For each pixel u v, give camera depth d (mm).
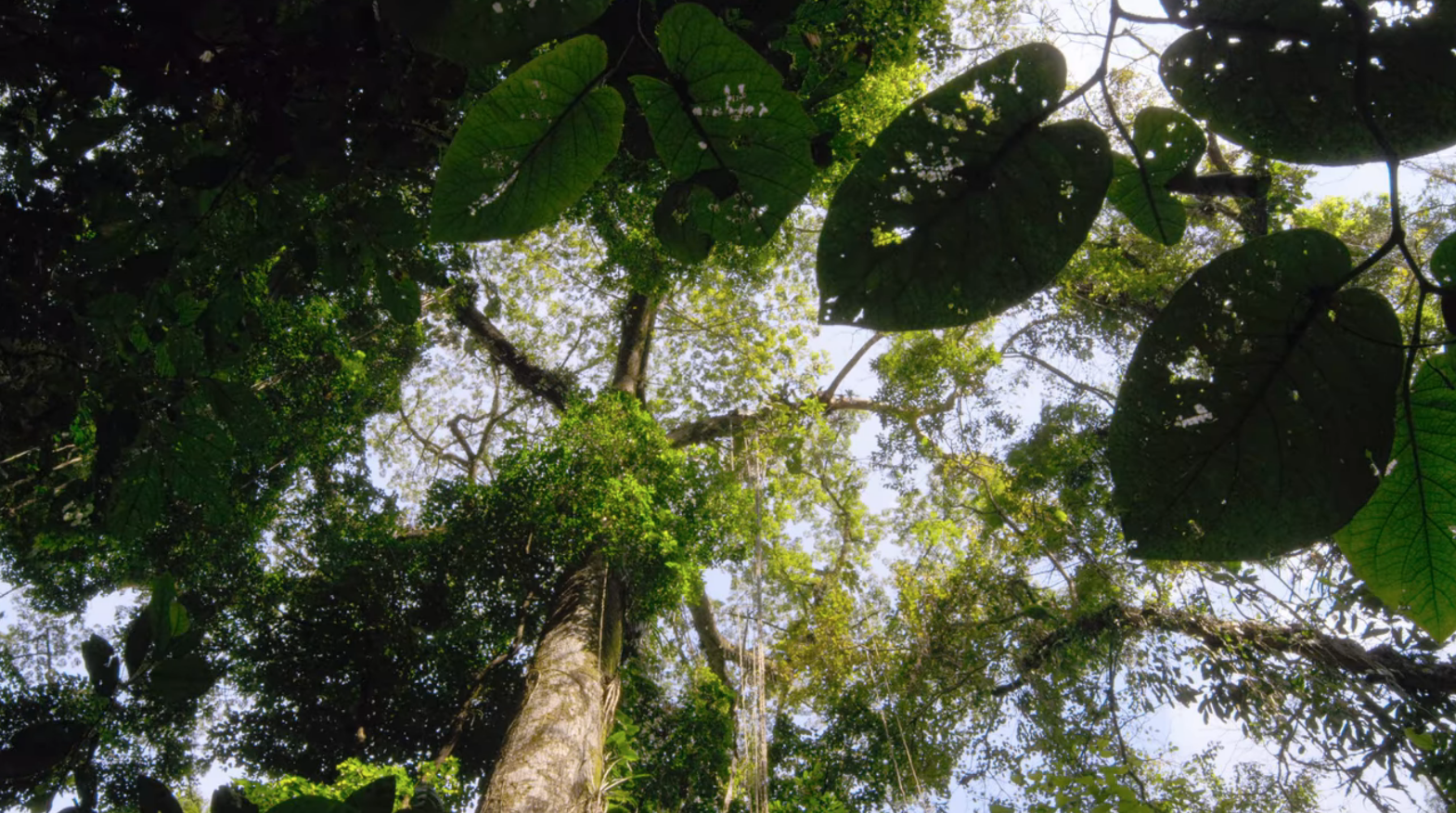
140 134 1512
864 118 4898
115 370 1988
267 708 9094
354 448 9531
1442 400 506
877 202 559
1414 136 509
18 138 1682
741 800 8898
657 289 7688
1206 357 536
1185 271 8289
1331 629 7578
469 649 9312
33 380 2111
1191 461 540
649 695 9898
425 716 9133
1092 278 9172
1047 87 539
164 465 1985
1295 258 525
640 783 8883
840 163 3316
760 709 7535
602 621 8547
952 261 557
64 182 1690
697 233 697
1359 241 6660
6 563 8625
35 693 7184
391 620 9109
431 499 9516
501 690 9297
